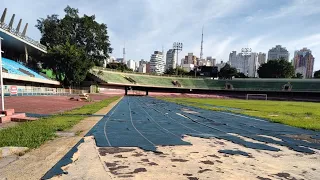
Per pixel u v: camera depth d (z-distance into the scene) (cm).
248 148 775
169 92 8062
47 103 2305
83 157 588
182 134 984
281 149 781
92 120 1242
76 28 5747
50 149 641
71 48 4931
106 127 1049
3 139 691
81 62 5059
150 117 1582
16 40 3869
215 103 3797
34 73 4322
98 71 6325
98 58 6206
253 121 1541
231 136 988
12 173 466
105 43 6097
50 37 5316
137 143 768
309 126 1313
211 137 945
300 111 2575
